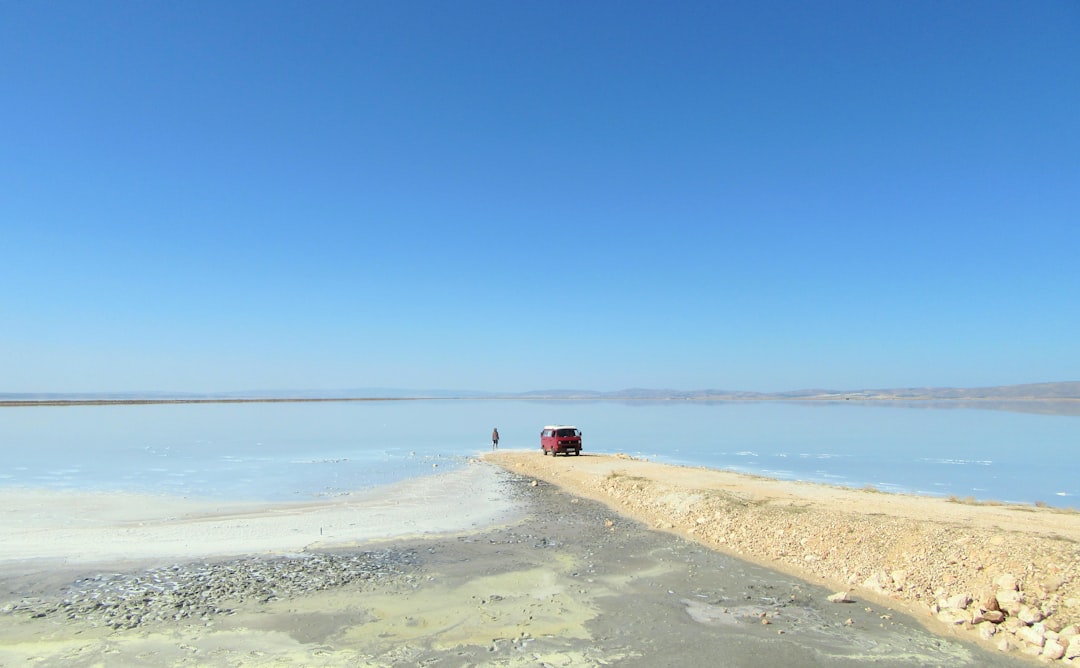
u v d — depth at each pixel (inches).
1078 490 995.9
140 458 1437.0
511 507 844.0
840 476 1173.1
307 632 364.8
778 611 406.9
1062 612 360.2
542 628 373.7
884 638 360.5
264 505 838.5
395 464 1375.5
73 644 344.2
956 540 476.1
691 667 319.9
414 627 374.0
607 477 1083.9
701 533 659.4
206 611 399.9
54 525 687.1
